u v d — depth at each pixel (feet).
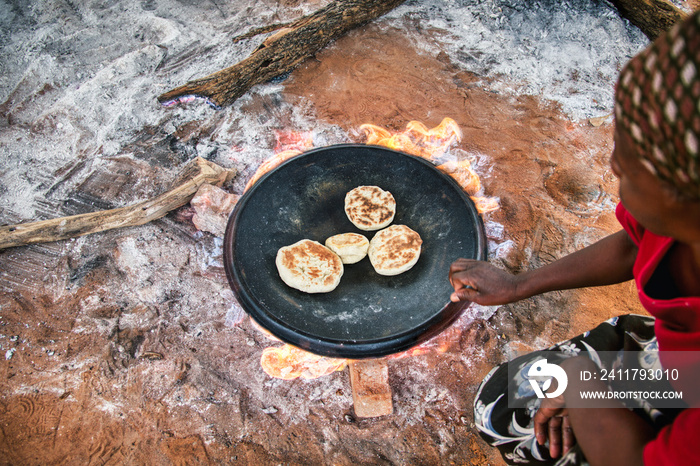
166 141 9.04
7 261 7.25
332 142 9.14
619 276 3.82
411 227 6.61
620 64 10.77
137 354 6.34
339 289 6.04
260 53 9.57
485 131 9.36
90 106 9.52
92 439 5.67
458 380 6.23
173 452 5.59
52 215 7.88
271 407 5.96
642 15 11.00
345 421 5.89
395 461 5.61
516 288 4.24
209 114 9.57
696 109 1.48
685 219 1.92
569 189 8.34
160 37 11.23
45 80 10.14
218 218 7.36
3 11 11.55
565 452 3.56
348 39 11.33
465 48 11.16
